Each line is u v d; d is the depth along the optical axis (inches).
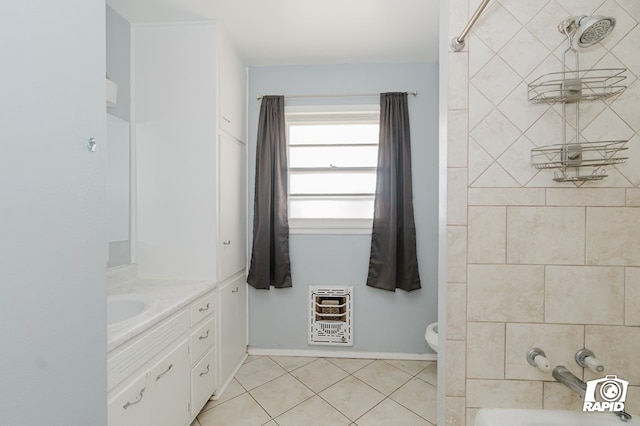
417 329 98.0
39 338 21.0
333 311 99.4
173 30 76.3
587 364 39.4
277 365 93.8
